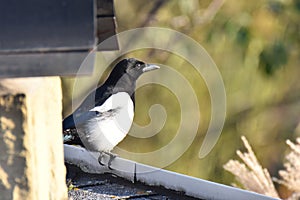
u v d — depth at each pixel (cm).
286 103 1506
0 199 366
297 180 928
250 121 1491
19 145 363
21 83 371
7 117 361
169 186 650
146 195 644
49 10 359
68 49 362
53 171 398
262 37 1338
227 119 1479
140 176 664
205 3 1444
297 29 1343
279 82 1490
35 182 368
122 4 1458
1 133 361
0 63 365
